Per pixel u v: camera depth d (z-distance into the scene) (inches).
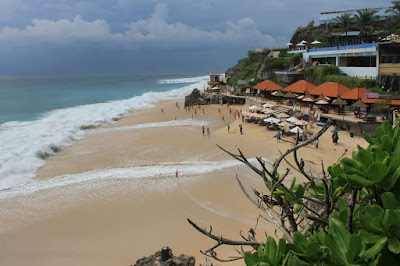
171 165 1305.4
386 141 122.6
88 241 821.9
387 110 1514.5
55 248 799.1
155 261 537.0
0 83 6491.1
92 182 1159.6
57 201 1024.9
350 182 107.3
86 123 2114.9
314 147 1369.3
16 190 1106.7
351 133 1473.9
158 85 5767.7
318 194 139.2
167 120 2257.6
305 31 3476.9
